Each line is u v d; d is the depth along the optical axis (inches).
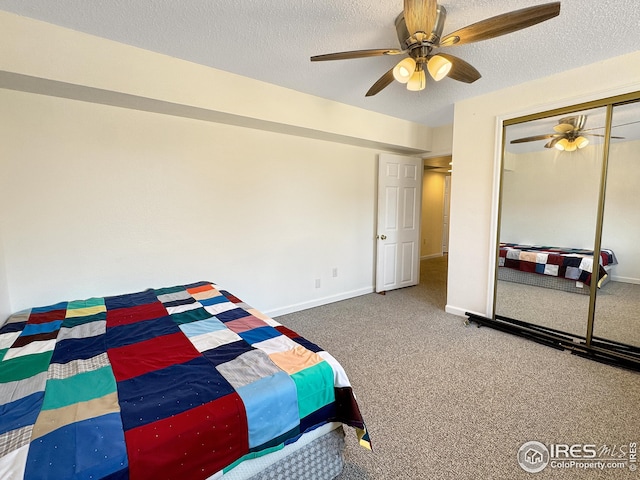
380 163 162.4
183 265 110.5
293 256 138.9
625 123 94.8
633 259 99.9
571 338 109.0
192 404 42.8
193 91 95.0
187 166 108.4
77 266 92.4
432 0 56.5
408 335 116.1
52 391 45.5
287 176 133.4
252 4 67.1
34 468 32.1
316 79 106.7
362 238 165.2
